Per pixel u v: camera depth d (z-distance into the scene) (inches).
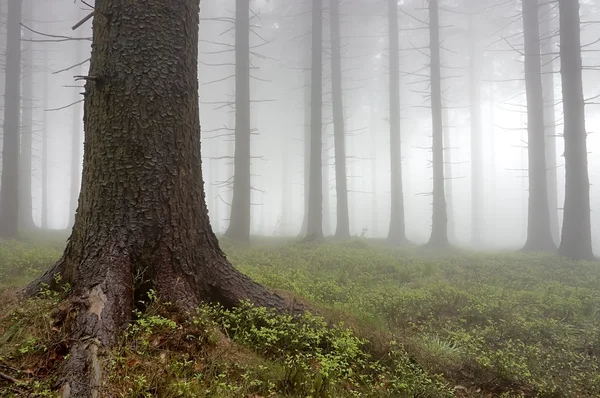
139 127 181.0
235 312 186.4
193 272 186.2
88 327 139.3
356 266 428.8
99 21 188.9
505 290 348.5
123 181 178.4
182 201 187.9
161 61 187.9
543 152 708.0
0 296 186.9
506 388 185.0
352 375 167.2
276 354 169.8
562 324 265.6
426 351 201.0
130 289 165.8
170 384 127.4
